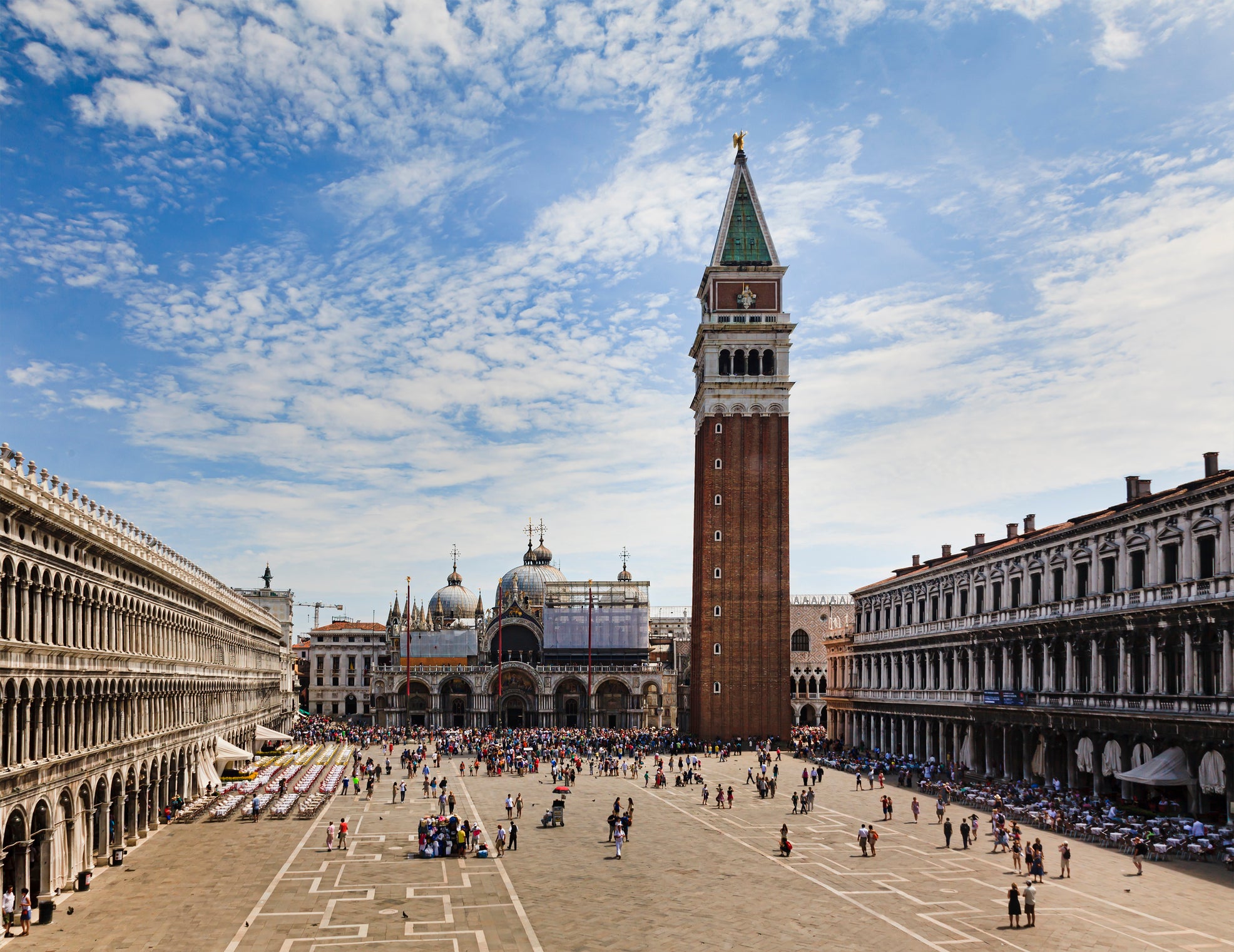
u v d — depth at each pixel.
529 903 55.03
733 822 82.94
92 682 61.28
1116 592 83.44
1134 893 56.06
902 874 61.84
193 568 92.94
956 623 113.81
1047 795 86.44
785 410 165.00
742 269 167.62
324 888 58.72
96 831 64.25
